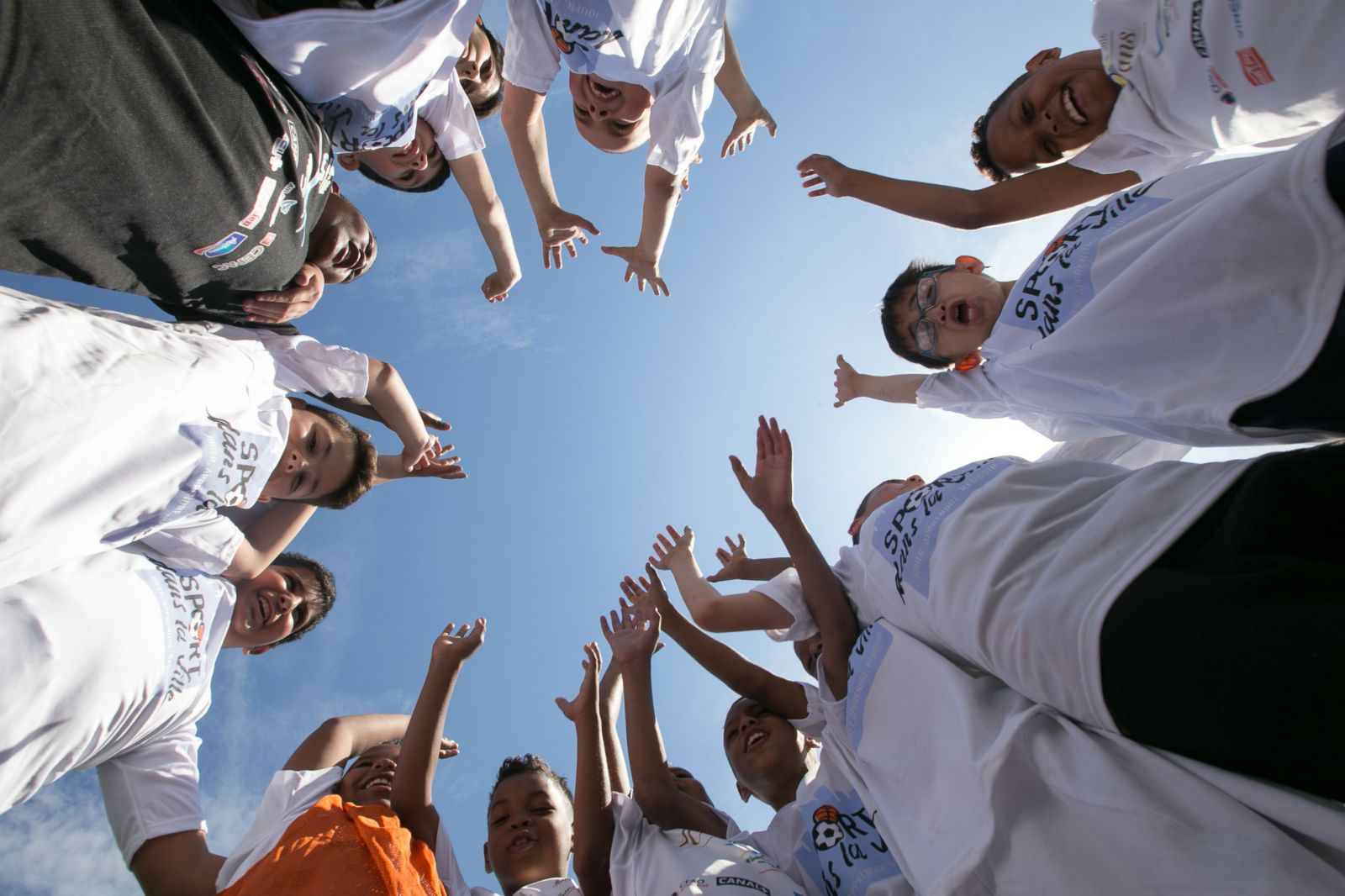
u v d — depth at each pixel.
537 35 1.30
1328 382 0.72
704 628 1.34
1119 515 0.77
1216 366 0.80
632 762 1.19
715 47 1.30
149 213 0.73
